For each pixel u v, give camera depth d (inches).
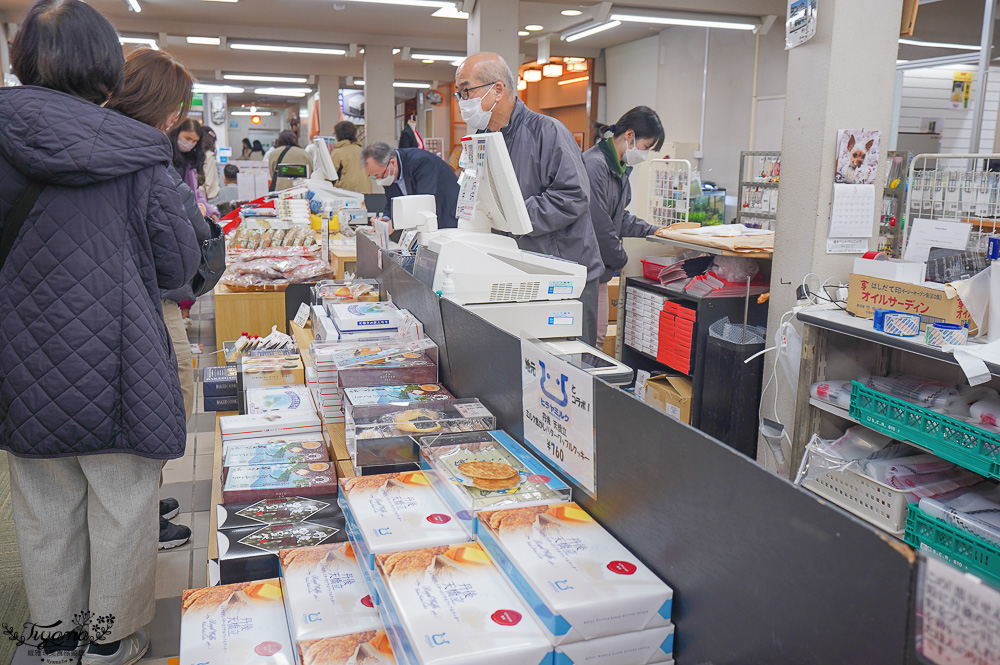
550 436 57.0
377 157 189.3
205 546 110.0
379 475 62.3
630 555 46.3
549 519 50.4
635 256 165.0
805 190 120.5
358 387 80.4
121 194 67.2
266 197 253.3
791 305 124.6
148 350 68.9
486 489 54.1
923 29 258.5
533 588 42.5
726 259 141.7
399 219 124.3
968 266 103.6
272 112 1131.3
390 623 45.9
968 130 245.6
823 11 114.8
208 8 370.0
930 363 111.6
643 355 165.0
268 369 107.2
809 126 119.0
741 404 131.6
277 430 87.0
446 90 695.7
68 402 66.3
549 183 116.1
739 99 360.8
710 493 39.3
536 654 40.3
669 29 414.9
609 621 41.0
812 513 32.6
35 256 65.0
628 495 46.8
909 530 93.0
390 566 47.7
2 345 66.0
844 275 122.6
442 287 87.3
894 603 28.5
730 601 38.4
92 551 73.4
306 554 58.7
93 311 66.1
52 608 73.9
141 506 73.6
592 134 498.3
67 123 63.0
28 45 65.0
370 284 129.7
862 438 109.3
